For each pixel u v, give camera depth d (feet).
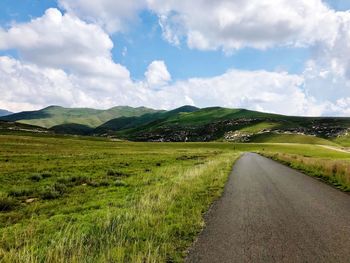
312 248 22.85
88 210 38.40
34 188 56.59
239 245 23.67
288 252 22.08
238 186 57.00
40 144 281.13
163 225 28.84
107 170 91.66
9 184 62.03
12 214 37.06
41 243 25.30
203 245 23.73
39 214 38.04
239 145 498.69
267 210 36.17
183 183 56.13
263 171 89.92
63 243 22.81
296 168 100.94
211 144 506.07
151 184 61.52
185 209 36.04
